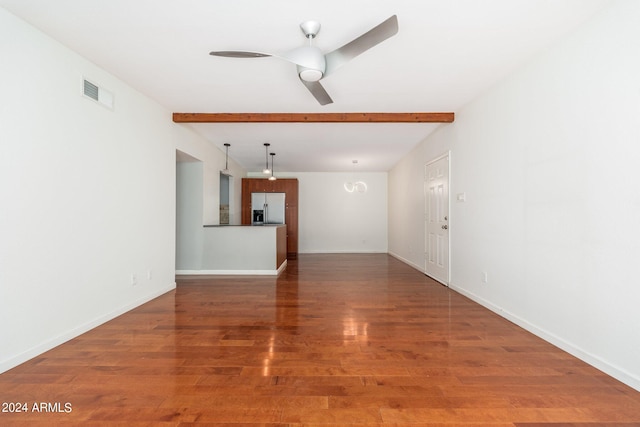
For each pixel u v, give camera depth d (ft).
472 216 12.26
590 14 6.84
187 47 8.41
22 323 7.04
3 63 6.68
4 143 6.70
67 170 8.31
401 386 6.05
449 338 8.42
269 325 9.46
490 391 5.88
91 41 8.07
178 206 18.34
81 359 7.14
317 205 29.68
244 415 5.17
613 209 6.35
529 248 8.91
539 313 8.52
